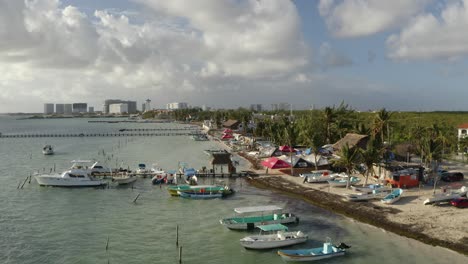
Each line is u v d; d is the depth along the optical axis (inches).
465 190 2178.9
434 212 1946.4
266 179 2984.7
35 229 1841.8
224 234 1782.7
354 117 4793.3
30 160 4308.6
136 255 1535.4
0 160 4306.1
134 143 6387.8
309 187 2652.6
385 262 1449.3
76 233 1785.2
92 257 1509.6
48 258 1493.6
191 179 2812.5
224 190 2496.3
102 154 4859.7
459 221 1806.1
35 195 2551.7
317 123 4345.5
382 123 3189.0
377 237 1696.6
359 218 1953.7
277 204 2279.8
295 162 3164.4
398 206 2069.4
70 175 2810.0
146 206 2277.3
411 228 1753.2
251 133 6870.1
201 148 5570.9
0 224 1915.6
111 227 1877.5
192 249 1604.3
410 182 2423.7
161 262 1473.9
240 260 1505.9
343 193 2428.6
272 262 1491.1
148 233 1792.6
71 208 2230.6
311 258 1469.0
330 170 3152.1
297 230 1811.0
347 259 1483.8
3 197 2486.5
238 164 3828.7
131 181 2923.2
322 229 1818.4
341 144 3351.4
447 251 1520.7
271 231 1791.3
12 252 1550.2
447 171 2770.7
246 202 2352.4
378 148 2704.2
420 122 4731.8
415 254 1507.1
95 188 2768.2
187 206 2273.6
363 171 2800.2
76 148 5605.3
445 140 3073.3
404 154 3122.5
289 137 3321.9
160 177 2942.9
